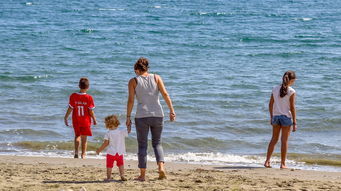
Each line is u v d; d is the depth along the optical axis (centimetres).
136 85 2003
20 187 1883
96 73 6581
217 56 8762
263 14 18762
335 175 2452
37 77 6062
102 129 3606
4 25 13988
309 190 1920
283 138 2617
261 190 1892
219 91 5356
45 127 3706
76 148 2856
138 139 2044
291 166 2816
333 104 4725
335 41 11269
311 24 15375
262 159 2966
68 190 1781
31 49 9181
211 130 3750
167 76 6388
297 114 4309
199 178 2167
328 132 3772
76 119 2850
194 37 11888
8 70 6612
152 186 1944
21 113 4147
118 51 9200
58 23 14950
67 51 9062
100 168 2462
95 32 12644
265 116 4225
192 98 4919
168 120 3972
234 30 13625
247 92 5322
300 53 9200
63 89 5297
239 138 3553
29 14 18062
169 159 2922
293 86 5744
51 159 2770
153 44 10419
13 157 2811
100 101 4678
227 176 2262
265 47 10281
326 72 6931
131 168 2533
